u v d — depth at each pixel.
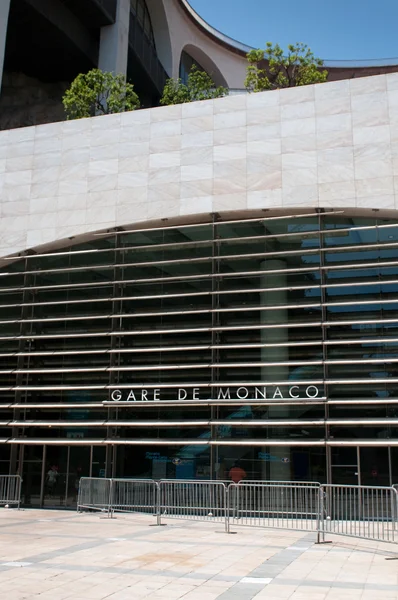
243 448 20.05
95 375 22.28
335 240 21.22
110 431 21.33
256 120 22.67
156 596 7.88
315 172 21.56
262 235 21.88
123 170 23.88
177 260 22.41
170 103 34.50
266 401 19.92
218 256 22.05
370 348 19.83
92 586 8.46
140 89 45.84
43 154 25.12
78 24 37.94
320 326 20.28
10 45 38.31
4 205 25.11
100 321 22.83
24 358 23.33
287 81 33.41
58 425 21.81
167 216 22.88
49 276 24.14
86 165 24.41
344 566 10.10
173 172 23.20
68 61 40.31
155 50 47.09
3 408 22.81
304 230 21.56
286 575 9.33
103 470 21.20
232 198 22.27
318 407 19.66
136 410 21.45
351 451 19.17
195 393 20.89
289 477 19.38
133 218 23.31
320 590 8.24
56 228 24.20
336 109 21.88
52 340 23.20
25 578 8.95
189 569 9.81
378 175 20.91
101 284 23.09
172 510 17.48
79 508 19.91
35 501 21.62
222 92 34.72
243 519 16.27
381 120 21.33
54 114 40.66
